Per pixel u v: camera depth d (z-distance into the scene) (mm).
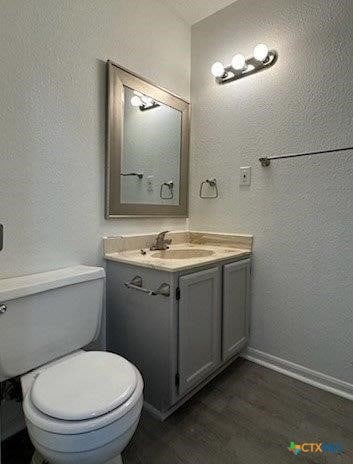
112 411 837
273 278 1774
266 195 1772
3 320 1026
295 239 1675
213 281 1518
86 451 800
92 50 1485
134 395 910
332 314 1575
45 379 958
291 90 1644
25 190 1265
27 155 1262
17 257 1252
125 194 1689
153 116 1829
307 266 1643
